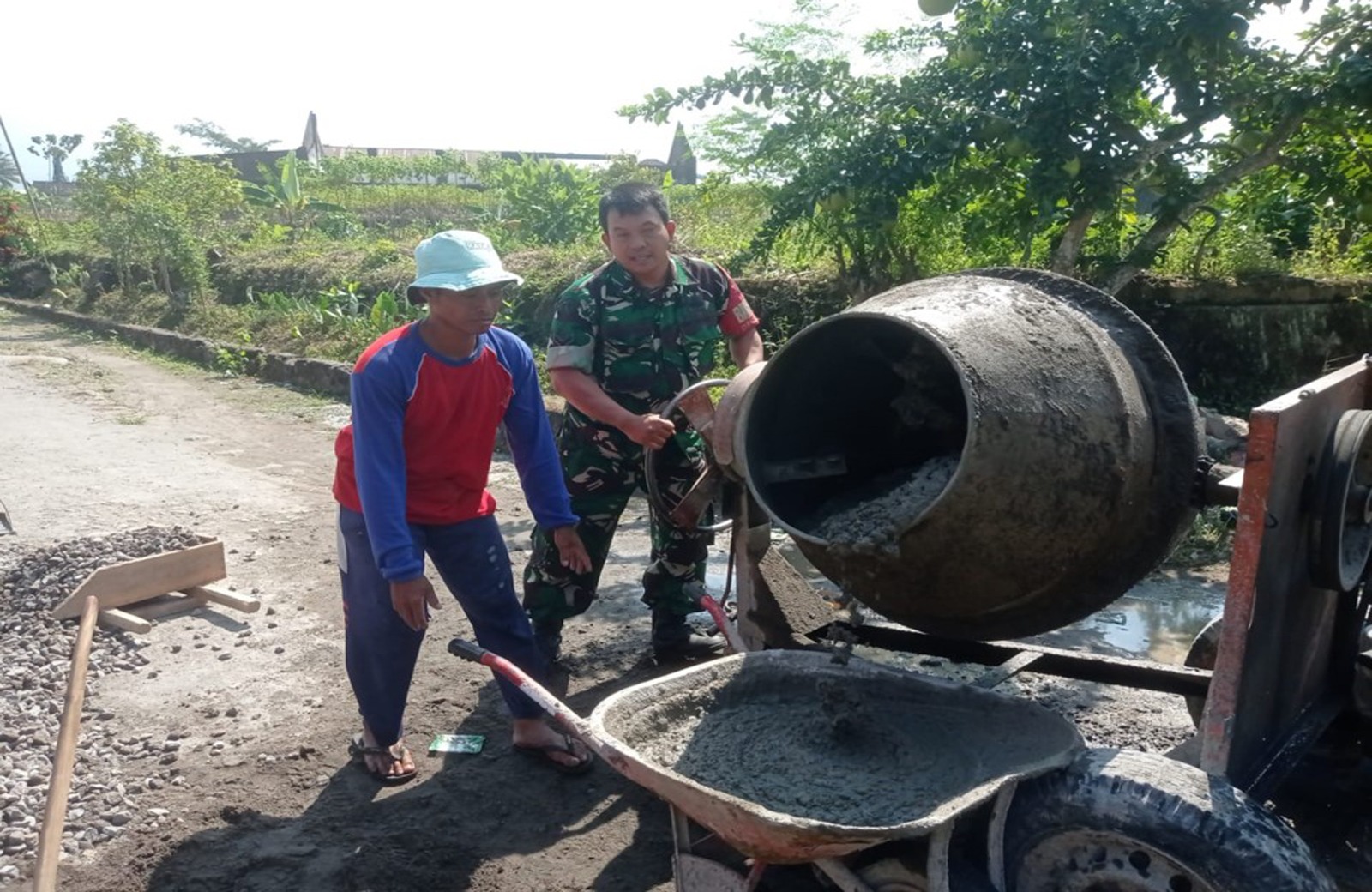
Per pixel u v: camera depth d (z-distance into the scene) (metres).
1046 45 5.81
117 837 3.33
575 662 4.63
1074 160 5.76
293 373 12.12
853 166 6.41
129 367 13.55
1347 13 5.55
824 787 2.57
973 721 2.70
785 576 3.62
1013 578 2.61
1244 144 5.86
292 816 3.46
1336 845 3.16
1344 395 2.74
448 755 3.86
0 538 6.32
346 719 4.10
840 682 2.89
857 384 3.04
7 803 3.44
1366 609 3.23
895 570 2.65
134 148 18.09
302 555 6.10
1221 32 5.37
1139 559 2.74
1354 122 5.61
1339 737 3.28
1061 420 2.51
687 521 3.51
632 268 3.94
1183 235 8.09
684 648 4.59
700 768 2.68
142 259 17.95
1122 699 4.16
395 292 14.28
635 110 6.84
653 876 3.15
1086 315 2.83
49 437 9.19
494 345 3.46
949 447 2.89
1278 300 7.51
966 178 6.38
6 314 19.86
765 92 6.71
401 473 3.22
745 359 4.25
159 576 5.12
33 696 4.19
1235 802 2.23
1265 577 2.44
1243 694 2.46
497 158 29.31
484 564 3.56
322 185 26.77
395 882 3.10
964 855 2.44
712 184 8.82
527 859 3.24
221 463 8.38
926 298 2.77
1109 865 2.30
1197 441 2.72
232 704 4.22
